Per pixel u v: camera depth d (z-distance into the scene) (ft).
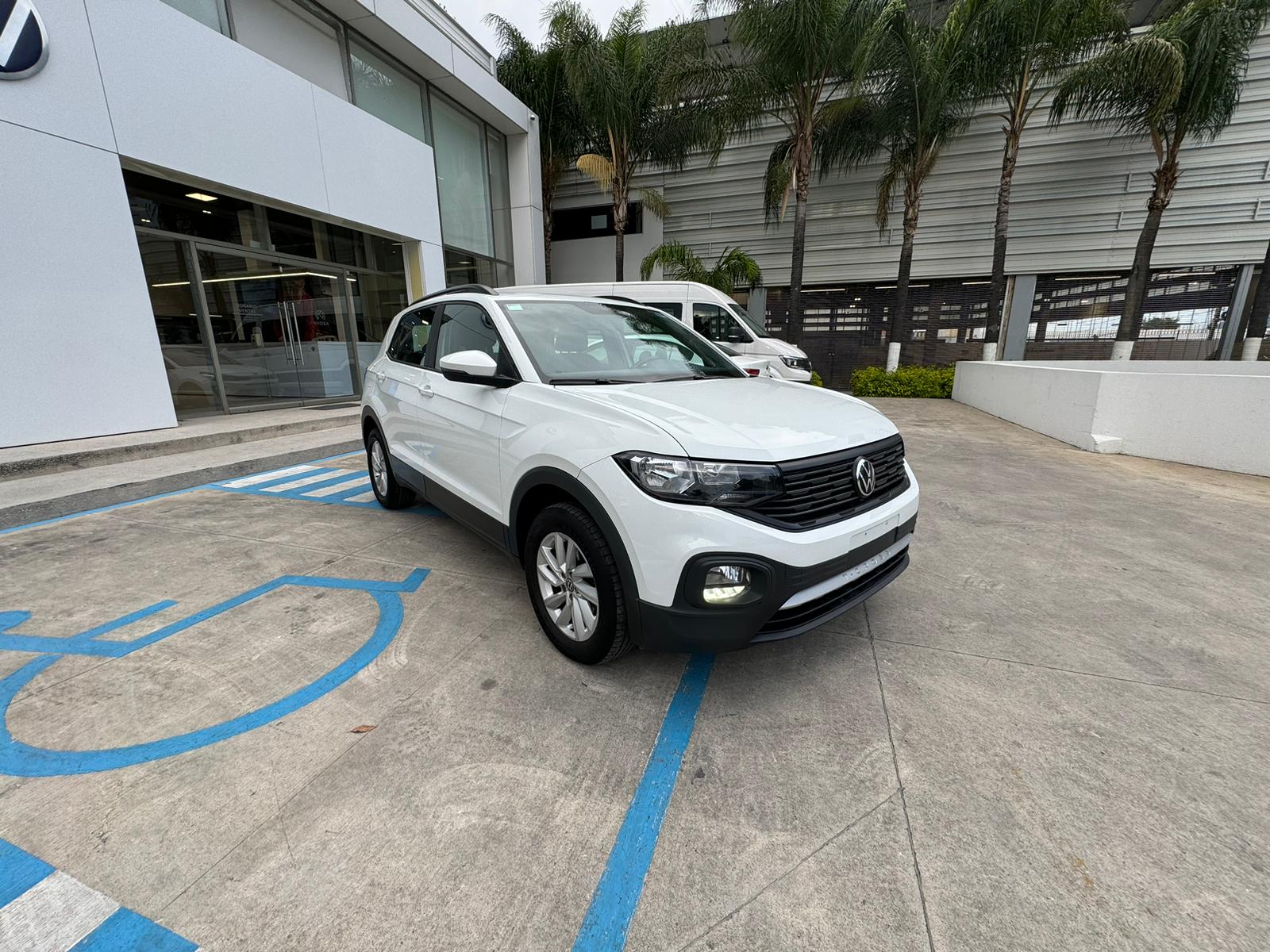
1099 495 17.43
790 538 6.68
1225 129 41.98
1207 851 5.32
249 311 27.55
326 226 30.91
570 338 10.24
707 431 7.05
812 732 6.95
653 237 55.57
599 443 7.23
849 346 53.06
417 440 12.14
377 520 14.57
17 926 4.50
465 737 6.77
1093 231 45.52
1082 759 6.49
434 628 9.25
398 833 5.44
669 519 6.59
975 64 35.60
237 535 13.47
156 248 23.22
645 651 8.71
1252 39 33.78
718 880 5.03
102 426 20.43
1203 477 19.69
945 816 5.71
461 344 11.19
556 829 5.52
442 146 39.47
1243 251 42.91
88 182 19.42
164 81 21.30
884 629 9.42
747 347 29.22
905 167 43.70
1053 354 48.44
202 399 25.79
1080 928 4.62
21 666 8.10
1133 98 35.55
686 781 6.15
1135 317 41.04
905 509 8.23
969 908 4.79
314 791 5.92
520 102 44.62
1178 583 11.20
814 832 5.53
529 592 8.83
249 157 24.62
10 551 12.35
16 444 18.29
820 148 44.75
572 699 7.50
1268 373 34.58
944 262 49.06
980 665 8.39
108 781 5.99
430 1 35.88
